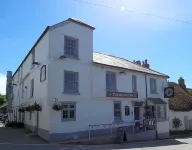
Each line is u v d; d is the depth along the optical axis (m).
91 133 19.89
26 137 18.84
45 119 18.19
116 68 22.86
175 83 42.44
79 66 19.97
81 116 19.44
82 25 20.81
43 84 18.94
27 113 25.52
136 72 25.34
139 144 17.83
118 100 22.80
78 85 19.66
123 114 23.08
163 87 29.28
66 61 19.14
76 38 20.17
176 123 30.39
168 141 21.12
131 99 24.23
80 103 19.53
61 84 18.55
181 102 32.66
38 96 20.33
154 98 27.23
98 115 20.70
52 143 16.42
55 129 17.53
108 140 18.31
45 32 19.09
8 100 39.72
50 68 18.11
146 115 25.66
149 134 22.44
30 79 24.36
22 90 29.50
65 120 18.27
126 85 23.97
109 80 22.45
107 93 21.67
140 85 25.80
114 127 21.80
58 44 18.83
